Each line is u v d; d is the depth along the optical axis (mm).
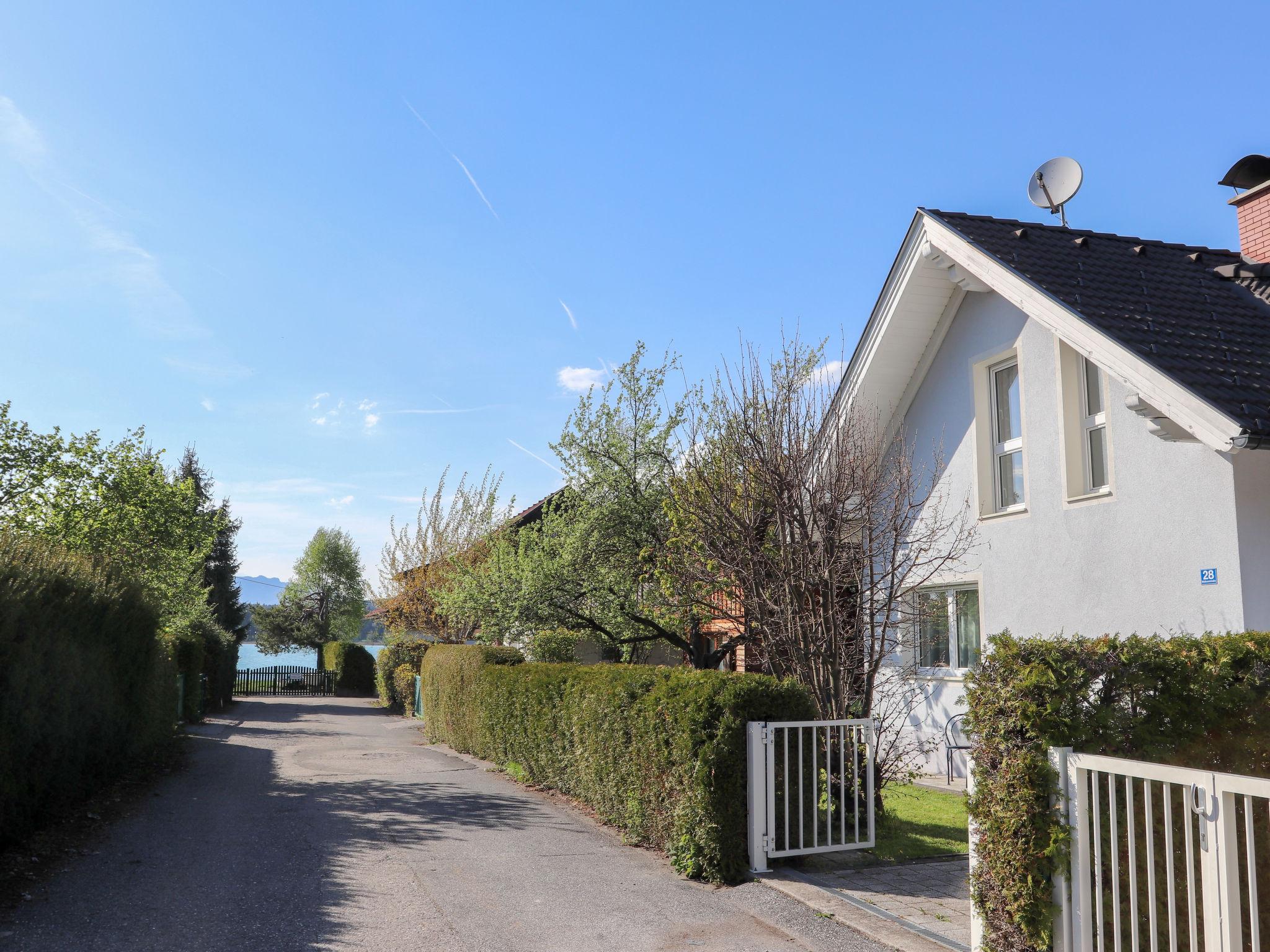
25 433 13742
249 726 22500
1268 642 5383
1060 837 4691
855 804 7949
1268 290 10148
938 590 12391
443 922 6156
